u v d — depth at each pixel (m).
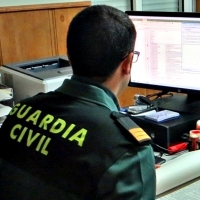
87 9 1.01
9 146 1.01
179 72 1.81
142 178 0.90
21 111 1.04
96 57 0.96
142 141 0.91
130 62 1.02
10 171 0.98
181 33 1.75
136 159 0.89
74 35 0.98
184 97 1.96
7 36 2.30
